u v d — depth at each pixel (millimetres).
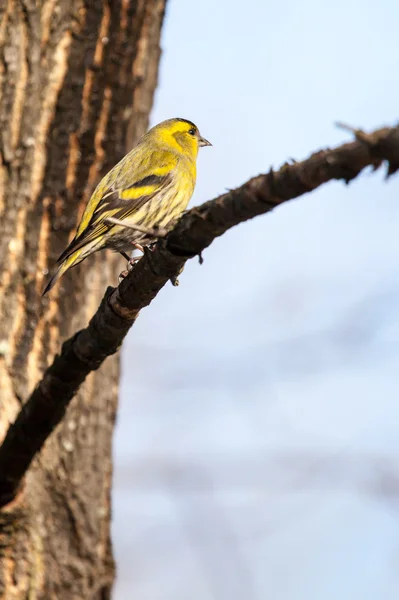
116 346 9305
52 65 11766
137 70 12234
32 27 11758
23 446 9945
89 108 11812
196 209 7590
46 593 10547
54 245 11523
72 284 11664
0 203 11445
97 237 11617
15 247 11383
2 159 11523
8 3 11781
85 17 11875
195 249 7895
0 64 11695
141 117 12570
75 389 9672
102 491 11328
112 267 12422
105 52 11914
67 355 9398
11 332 11211
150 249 8211
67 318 11531
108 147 11945
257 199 7043
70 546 10859
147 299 8672
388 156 6008
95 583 10953
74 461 11117
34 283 11375
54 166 11625
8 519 10516
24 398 11031
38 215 11492
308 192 6777
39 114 11656
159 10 12664
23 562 10508
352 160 6270
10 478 10242
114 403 11758
